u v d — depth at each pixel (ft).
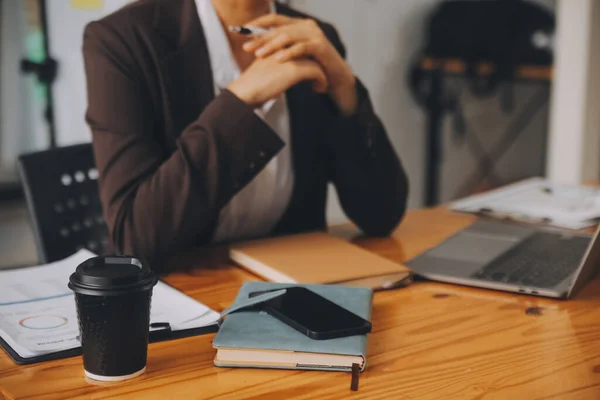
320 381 2.62
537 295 3.60
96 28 4.35
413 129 13.15
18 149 9.36
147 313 2.63
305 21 4.38
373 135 4.80
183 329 3.06
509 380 2.65
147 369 2.72
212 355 2.85
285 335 2.79
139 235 3.97
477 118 14.44
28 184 4.76
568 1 10.34
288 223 5.11
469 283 3.74
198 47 4.47
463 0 12.36
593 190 6.01
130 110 4.21
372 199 4.84
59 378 2.63
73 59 9.25
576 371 2.74
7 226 9.37
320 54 4.29
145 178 4.10
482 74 12.39
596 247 3.59
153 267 4.04
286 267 3.74
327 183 5.27
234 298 3.53
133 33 4.32
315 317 2.90
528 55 12.08
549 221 5.09
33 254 9.56
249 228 4.94
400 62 12.68
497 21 12.10
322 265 3.78
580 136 10.50
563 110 10.64
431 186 13.29
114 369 2.59
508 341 3.02
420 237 4.81
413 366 2.75
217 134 3.91
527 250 4.30
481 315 3.32
